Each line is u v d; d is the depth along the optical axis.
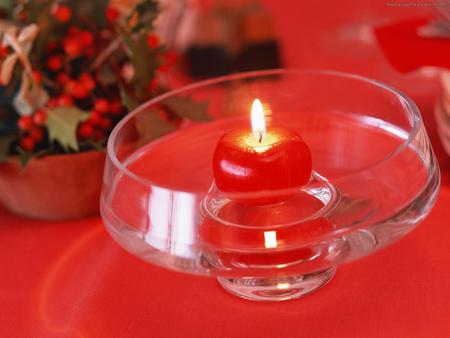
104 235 0.71
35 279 0.67
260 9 1.04
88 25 0.74
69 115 0.68
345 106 0.67
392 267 0.64
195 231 0.56
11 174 0.70
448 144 0.70
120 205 0.58
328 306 0.61
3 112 0.73
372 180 0.56
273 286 0.62
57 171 0.69
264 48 0.99
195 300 0.63
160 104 0.67
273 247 0.55
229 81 0.69
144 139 0.65
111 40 0.74
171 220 0.56
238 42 1.00
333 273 0.64
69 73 0.72
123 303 0.63
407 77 0.87
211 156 0.68
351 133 0.66
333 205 0.56
